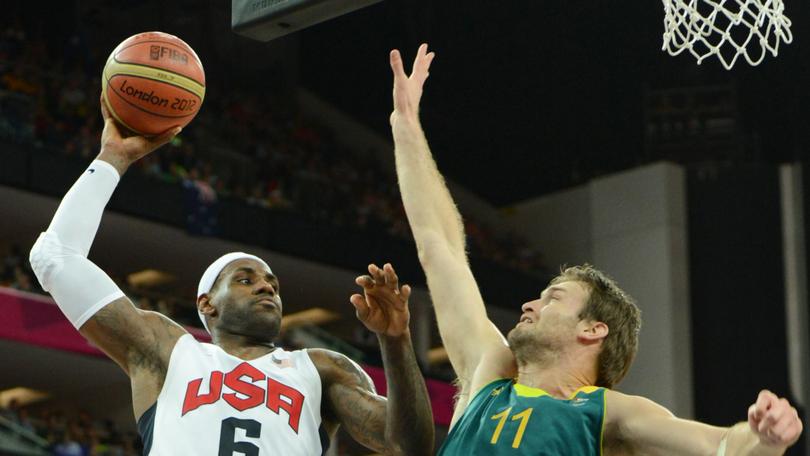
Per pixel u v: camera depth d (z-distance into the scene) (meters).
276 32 6.86
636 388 29.30
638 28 29.59
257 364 5.36
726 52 28.88
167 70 5.71
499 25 31.17
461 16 31.39
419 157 6.27
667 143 30.89
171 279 27.81
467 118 33.41
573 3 29.58
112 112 5.73
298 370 5.41
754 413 4.02
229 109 30.52
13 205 24.05
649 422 4.73
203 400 5.15
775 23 6.46
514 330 5.30
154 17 31.59
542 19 30.53
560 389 5.10
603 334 5.21
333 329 30.19
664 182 29.98
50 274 5.35
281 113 32.47
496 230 33.88
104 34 30.84
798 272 28.78
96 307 5.34
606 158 32.66
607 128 32.16
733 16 6.54
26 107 24.23
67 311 5.38
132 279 27.72
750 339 28.47
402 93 6.42
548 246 33.12
